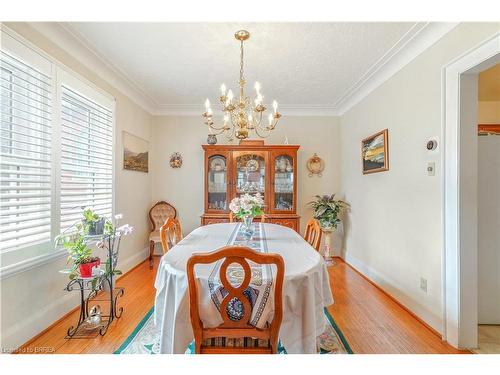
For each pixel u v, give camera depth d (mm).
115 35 2230
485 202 2156
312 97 3811
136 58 2646
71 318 2230
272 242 2078
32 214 2010
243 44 2373
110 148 3043
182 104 4137
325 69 2879
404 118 2523
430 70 2146
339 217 4258
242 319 1286
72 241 2121
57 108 2188
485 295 2184
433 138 2111
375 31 2150
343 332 2047
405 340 1946
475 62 1716
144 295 2725
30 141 1969
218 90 3568
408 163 2455
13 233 1815
